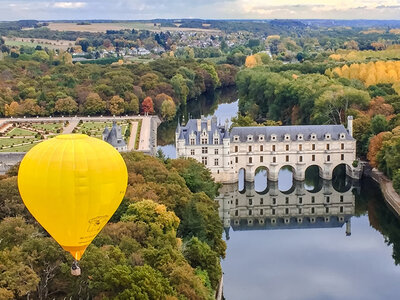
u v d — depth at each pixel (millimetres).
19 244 189375
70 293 173000
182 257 194875
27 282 164125
